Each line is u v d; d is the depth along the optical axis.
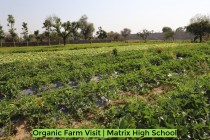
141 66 18.91
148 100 12.32
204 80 13.20
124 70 18.38
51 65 22.14
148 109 9.54
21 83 15.41
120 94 13.10
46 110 10.98
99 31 112.81
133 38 143.38
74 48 54.06
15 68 21.98
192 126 8.48
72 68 20.41
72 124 10.09
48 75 17.09
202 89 11.73
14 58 33.22
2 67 23.22
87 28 114.12
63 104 11.39
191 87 12.02
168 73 16.70
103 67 18.80
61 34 76.00
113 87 13.40
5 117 10.41
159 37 132.62
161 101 10.51
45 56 34.88
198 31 80.50
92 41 104.00
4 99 13.32
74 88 14.27
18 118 10.55
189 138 8.06
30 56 35.62
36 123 10.17
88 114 10.89
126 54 29.23
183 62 19.75
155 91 13.92
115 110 10.28
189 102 10.17
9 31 92.62
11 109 11.05
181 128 8.23
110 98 12.24
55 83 16.06
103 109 11.35
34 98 12.70
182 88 12.23
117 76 15.86
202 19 80.31
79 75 16.73
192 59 20.92
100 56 28.62
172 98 11.14
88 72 17.20
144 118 9.01
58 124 10.12
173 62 19.62
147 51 32.62
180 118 8.81
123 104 11.61
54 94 12.56
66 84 15.30
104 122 9.85
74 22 76.12
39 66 22.28
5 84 15.21
